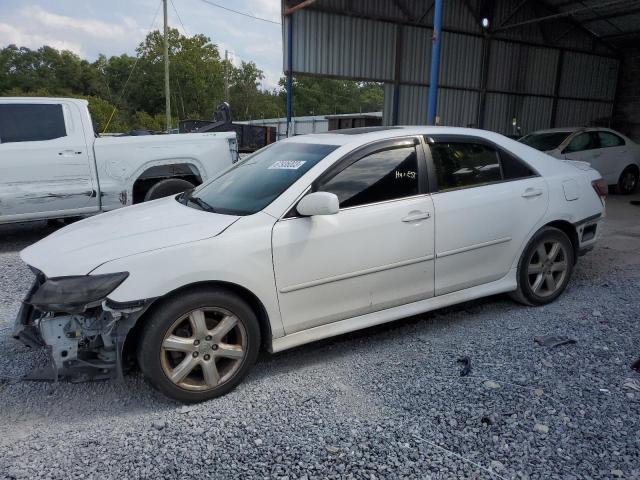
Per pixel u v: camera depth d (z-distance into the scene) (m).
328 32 14.00
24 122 6.41
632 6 16.59
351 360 3.51
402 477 2.32
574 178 4.58
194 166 7.42
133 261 2.79
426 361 3.45
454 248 3.83
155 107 70.44
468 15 16.22
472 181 4.00
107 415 2.89
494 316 4.24
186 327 2.97
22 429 2.75
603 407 2.85
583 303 4.52
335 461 2.43
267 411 2.89
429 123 10.14
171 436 2.66
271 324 3.18
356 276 3.43
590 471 2.34
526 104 18.53
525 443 2.55
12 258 6.23
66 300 2.70
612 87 20.72
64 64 78.25
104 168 6.80
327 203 3.10
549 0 17.08
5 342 3.81
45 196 6.48
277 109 89.44
